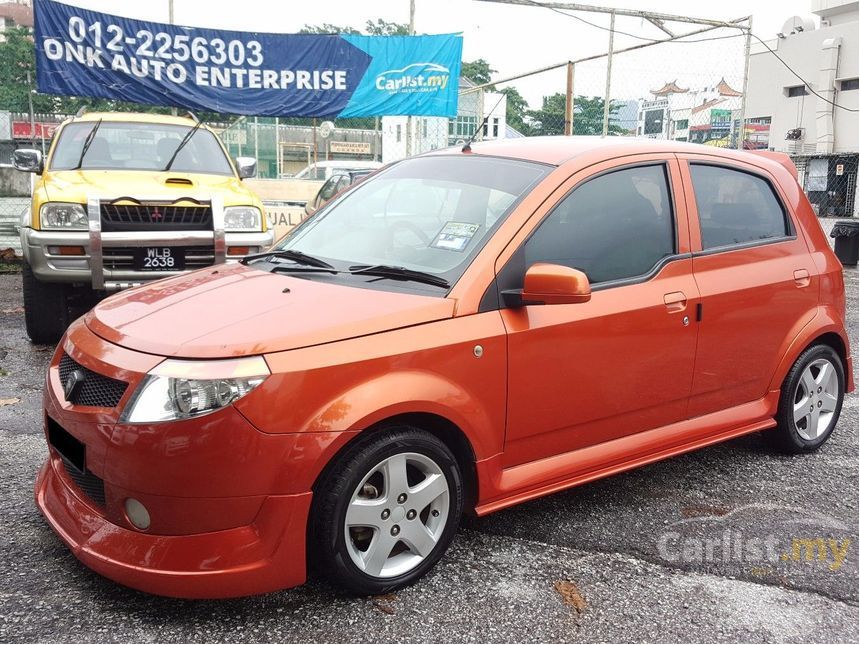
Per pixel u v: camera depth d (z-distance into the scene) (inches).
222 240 253.0
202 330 104.8
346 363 103.3
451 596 112.8
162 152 295.6
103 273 239.8
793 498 153.0
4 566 115.0
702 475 163.5
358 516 106.3
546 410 125.4
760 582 120.9
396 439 107.8
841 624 110.7
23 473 149.9
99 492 105.6
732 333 152.1
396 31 452.8
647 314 136.1
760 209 165.9
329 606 108.8
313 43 377.4
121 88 358.3
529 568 121.6
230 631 102.0
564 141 150.6
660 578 120.5
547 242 127.3
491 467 120.0
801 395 175.3
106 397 102.8
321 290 117.6
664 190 147.1
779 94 1413.6
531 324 121.5
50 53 343.9
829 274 174.6
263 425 97.4
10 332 273.7
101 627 101.6
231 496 97.6
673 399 144.9
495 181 135.5
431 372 110.7
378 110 392.2
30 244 235.6
